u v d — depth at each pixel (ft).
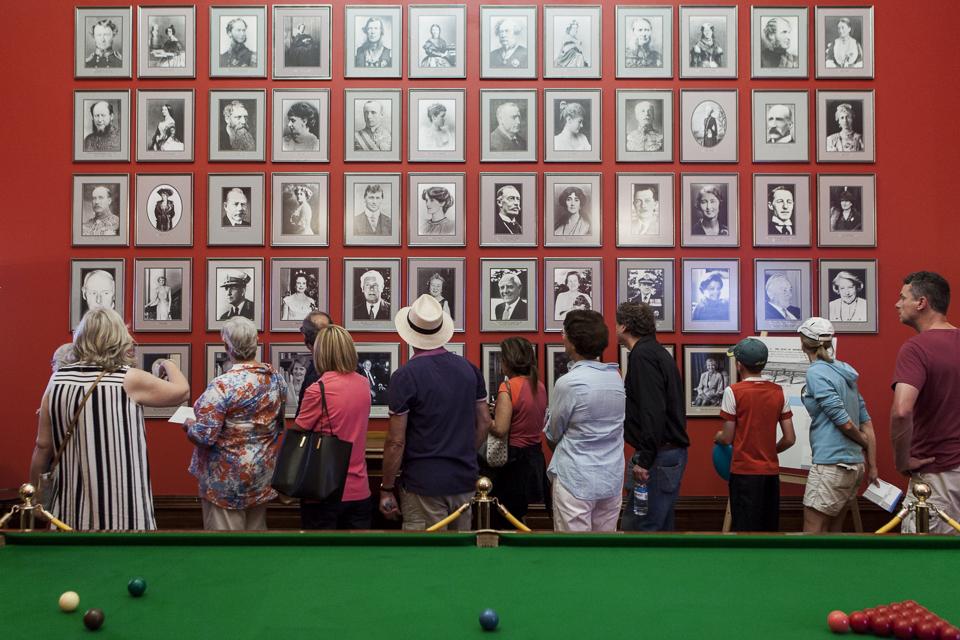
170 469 19.71
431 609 6.55
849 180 20.20
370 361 20.01
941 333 11.29
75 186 20.17
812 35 20.39
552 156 20.25
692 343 20.02
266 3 20.43
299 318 20.03
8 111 20.25
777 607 6.64
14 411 19.77
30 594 6.95
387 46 20.36
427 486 11.88
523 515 14.98
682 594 6.98
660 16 20.42
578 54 20.34
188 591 7.03
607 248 20.21
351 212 20.18
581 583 7.30
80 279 20.03
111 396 10.62
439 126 20.30
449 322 12.82
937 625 5.76
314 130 20.27
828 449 13.98
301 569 7.72
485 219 20.16
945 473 11.08
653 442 12.61
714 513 19.62
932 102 20.27
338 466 11.34
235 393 11.58
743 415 14.78
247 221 20.17
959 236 20.10
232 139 20.27
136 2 20.44
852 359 19.95
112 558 8.09
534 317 20.06
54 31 20.39
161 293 20.08
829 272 20.08
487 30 20.35
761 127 20.29
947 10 20.35
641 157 20.27
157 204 20.21
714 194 20.22
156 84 20.40
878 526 19.54
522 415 14.97
